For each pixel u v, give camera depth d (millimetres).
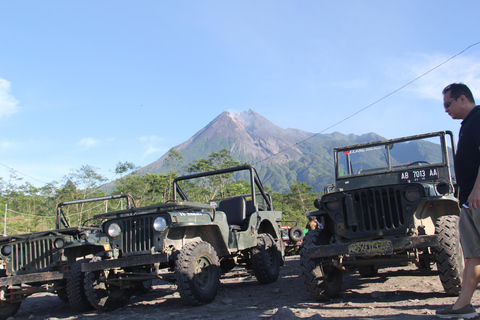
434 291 4926
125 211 5762
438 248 4379
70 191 45031
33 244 6656
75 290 6035
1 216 45812
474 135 3240
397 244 4402
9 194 49125
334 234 5289
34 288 6297
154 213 5672
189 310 5082
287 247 13664
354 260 4801
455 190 6422
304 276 4898
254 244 7301
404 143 6809
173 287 8195
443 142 6418
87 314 5785
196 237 6188
